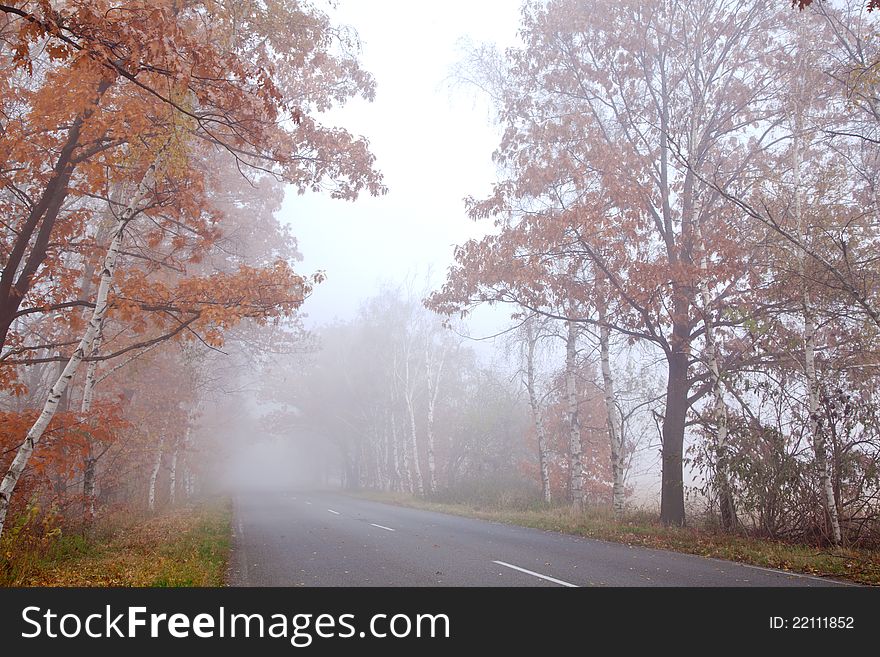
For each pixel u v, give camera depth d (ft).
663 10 54.90
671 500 53.16
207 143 40.86
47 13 21.42
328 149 47.80
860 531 39.75
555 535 50.34
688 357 56.70
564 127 55.31
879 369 42.22
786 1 50.39
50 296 41.04
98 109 32.40
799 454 42.22
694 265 50.24
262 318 41.09
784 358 46.60
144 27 23.88
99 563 32.09
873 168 46.26
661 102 59.47
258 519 69.41
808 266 42.98
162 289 37.91
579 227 52.37
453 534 50.78
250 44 40.96
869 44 42.57
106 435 37.88
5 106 35.99
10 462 33.99
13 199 44.68
